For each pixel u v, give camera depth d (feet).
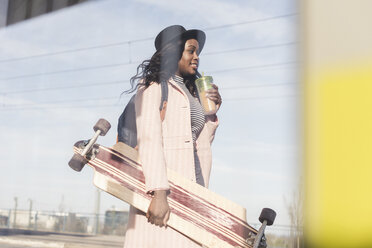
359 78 3.62
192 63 5.59
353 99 3.67
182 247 5.28
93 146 5.77
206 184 5.30
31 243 6.79
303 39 4.02
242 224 5.08
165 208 5.32
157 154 5.40
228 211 5.17
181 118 5.44
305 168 4.04
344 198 3.79
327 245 3.80
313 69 3.84
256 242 4.75
